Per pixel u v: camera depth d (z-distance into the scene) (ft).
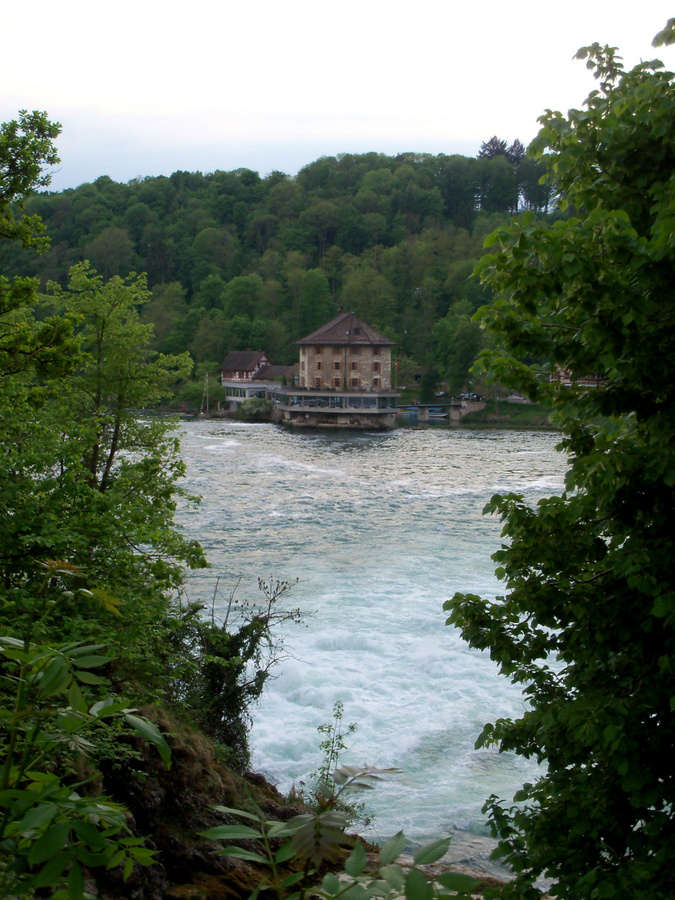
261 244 572.92
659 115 19.30
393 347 417.28
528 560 20.99
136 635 27.91
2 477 26.12
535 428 299.17
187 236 552.00
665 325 17.29
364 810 38.60
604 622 19.76
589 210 20.48
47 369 40.55
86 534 27.43
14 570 24.91
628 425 21.79
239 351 397.60
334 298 494.18
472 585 77.00
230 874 24.70
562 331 18.75
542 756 21.58
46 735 7.36
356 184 642.22
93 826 5.82
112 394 55.52
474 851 34.63
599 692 19.35
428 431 292.20
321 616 66.54
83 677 6.72
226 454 197.77
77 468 28.32
